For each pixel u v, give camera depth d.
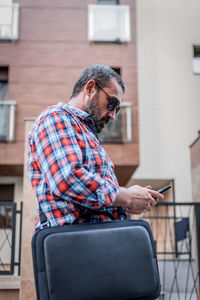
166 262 5.16
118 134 6.28
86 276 0.87
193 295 4.40
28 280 2.39
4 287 2.93
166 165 6.92
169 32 7.47
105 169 1.01
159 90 7.21
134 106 6.58
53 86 6.73
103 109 1.13
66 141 0.95
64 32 6.97
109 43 6.96
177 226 5.27
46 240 0.88
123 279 0.90
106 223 0.96
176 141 7.02
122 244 0.93
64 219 0.94
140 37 7.41
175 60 7.36
